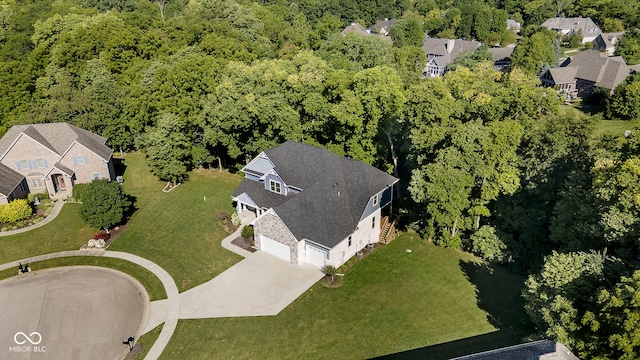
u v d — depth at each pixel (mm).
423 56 73375
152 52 65688
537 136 38688
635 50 98062
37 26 74062
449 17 130875
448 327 29594
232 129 49906
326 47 68562
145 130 57750
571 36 119812
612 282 23766
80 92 58844
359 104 43125
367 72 43531
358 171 40219
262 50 70562
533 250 35625
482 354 22391
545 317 23594
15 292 34156
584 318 21109
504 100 40219
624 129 64750
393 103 43125
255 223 37500
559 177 36219
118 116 59438
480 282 34094
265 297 32781
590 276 24266
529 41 87312
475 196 38219
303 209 36594
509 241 36250
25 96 62094
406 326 29797
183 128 52125
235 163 56156
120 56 63750
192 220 43906
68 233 42250
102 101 58469
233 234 41000
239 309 31719
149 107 54344
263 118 47500
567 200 31188
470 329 29344
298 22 97250
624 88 68500
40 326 30672
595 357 20234
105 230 42094
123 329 30375
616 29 121000
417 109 38219
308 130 49969
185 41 67750
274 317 30891
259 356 27859
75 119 56844
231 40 63812
